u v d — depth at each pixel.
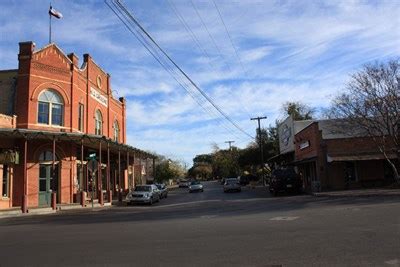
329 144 35.16
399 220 13.12
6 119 30.03
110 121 44.59
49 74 32.97
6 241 12.80
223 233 12.42
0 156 28.83
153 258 9.16
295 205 21.94
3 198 28.98
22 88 31.70
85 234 13.84
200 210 22.98
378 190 28.67
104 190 42.12
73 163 33.59
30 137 28.86
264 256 8.86
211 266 8.20
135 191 35.78
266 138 77.25
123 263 8.80
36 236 13.84
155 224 16.12
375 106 32.44
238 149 110.94
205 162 151.62
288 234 11.55
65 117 33.53
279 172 35.06
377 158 33.12
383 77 32.25
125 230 14.52
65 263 9.05
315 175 39.03
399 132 32.91
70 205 30.27
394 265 7.73
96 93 40.22
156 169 101.38
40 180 31.58
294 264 8.08
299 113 74.31
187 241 11.22
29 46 32.19
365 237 10.47
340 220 13.95
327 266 7.84
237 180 49.00
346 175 34.81
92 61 39.12
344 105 37.78
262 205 23.73
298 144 44.81
